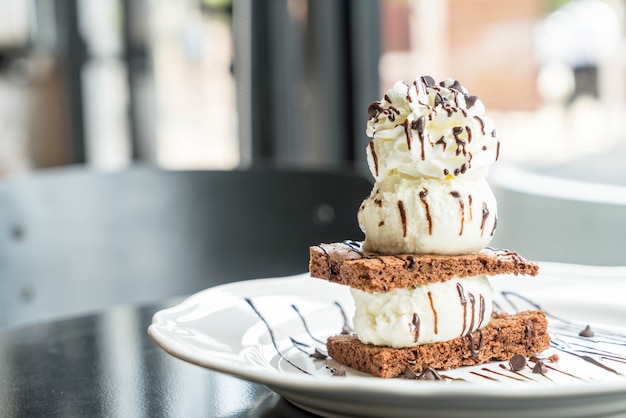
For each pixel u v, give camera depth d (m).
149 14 1.73
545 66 1.16
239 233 0.94
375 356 0.57
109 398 0.55
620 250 0.97
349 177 0.93
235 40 1.66
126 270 0.91
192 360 0.52
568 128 1.16
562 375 0.57
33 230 0.88
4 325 0.84
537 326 0.60
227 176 0.95
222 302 0.63
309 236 0.94
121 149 1.78
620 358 0.59
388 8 1.33
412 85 0.60
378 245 0.59
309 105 1.48
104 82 1.78
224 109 1.69
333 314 0.65
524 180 1.11
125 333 0.66
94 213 0.91
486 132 0.59
